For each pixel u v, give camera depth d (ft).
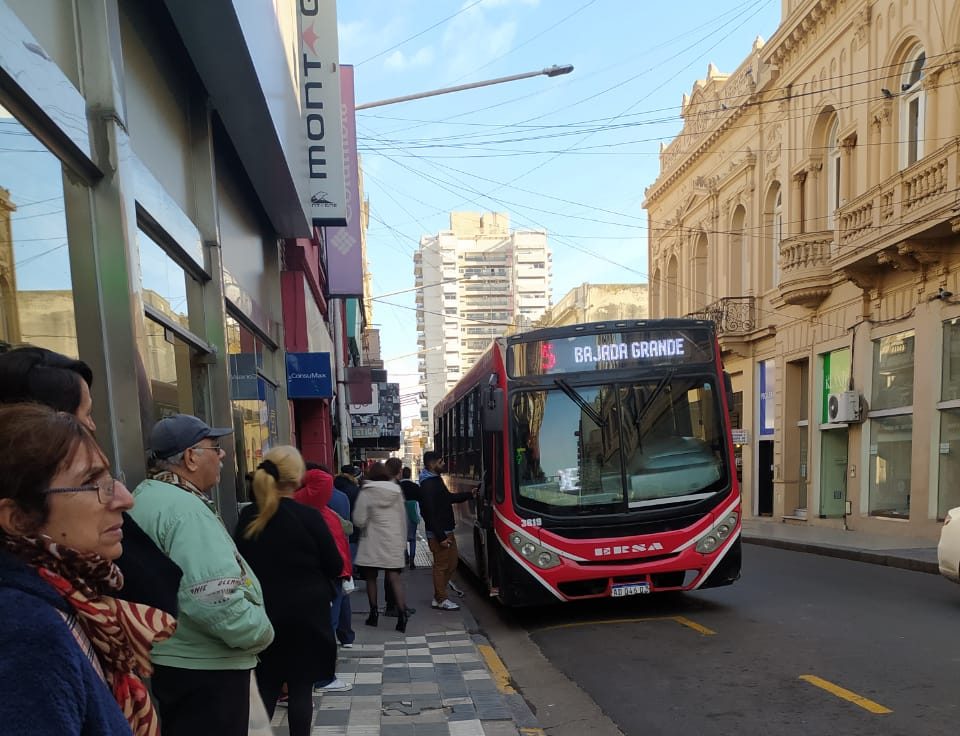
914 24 44.88
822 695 15.05
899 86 47.37
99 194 12.03
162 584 7.13
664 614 24.02
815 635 20.08
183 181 19.42
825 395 57.62
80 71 11.94
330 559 11.62
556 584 22.13
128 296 12.12
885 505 49.29
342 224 35.65
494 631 23.85
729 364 76.28
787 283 57.93
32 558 4.17
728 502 23.07
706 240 84.33
